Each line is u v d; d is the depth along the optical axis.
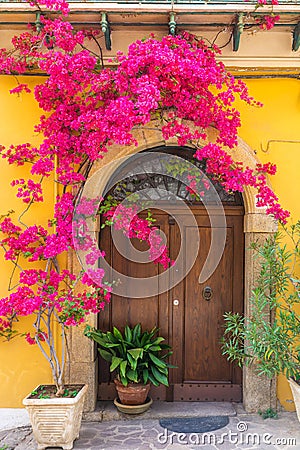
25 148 4.48
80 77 4.03
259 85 4.63
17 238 4.47
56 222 4.33
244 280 4.86
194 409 4.68
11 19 4.29
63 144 4.21
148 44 3.99
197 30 4.47
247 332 4.12
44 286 4.10
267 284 4.38
